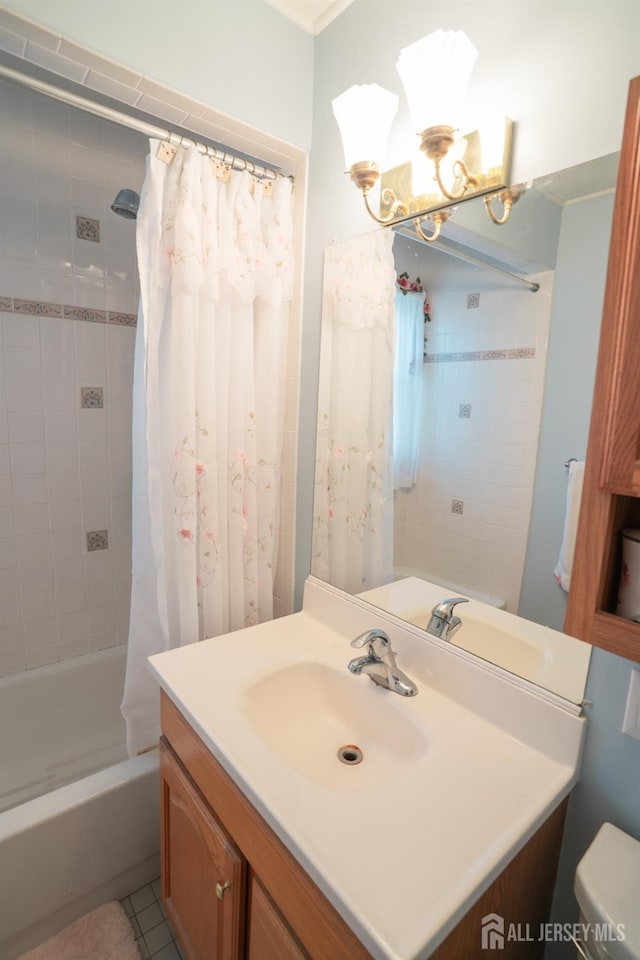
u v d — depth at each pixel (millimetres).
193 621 1356
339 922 609
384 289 1177
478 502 989
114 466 2006
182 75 1139
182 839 1059
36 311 1751
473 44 938
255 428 1463
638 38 714
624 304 514
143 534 1345
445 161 982
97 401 1926
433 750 845
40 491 1852
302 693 1123
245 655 1150
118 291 1916
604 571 563
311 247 1408
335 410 1358
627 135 509
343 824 680
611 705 775
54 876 1214
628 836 736
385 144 1062
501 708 904
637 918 606
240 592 1460
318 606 1371
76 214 1781
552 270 835
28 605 1882
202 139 1449
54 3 961
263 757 809
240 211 1314
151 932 1274
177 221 1207
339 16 1271
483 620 974
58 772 1794
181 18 1126
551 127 825
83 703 1958
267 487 1495
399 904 572
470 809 716
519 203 872
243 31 1227
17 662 1882
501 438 940
